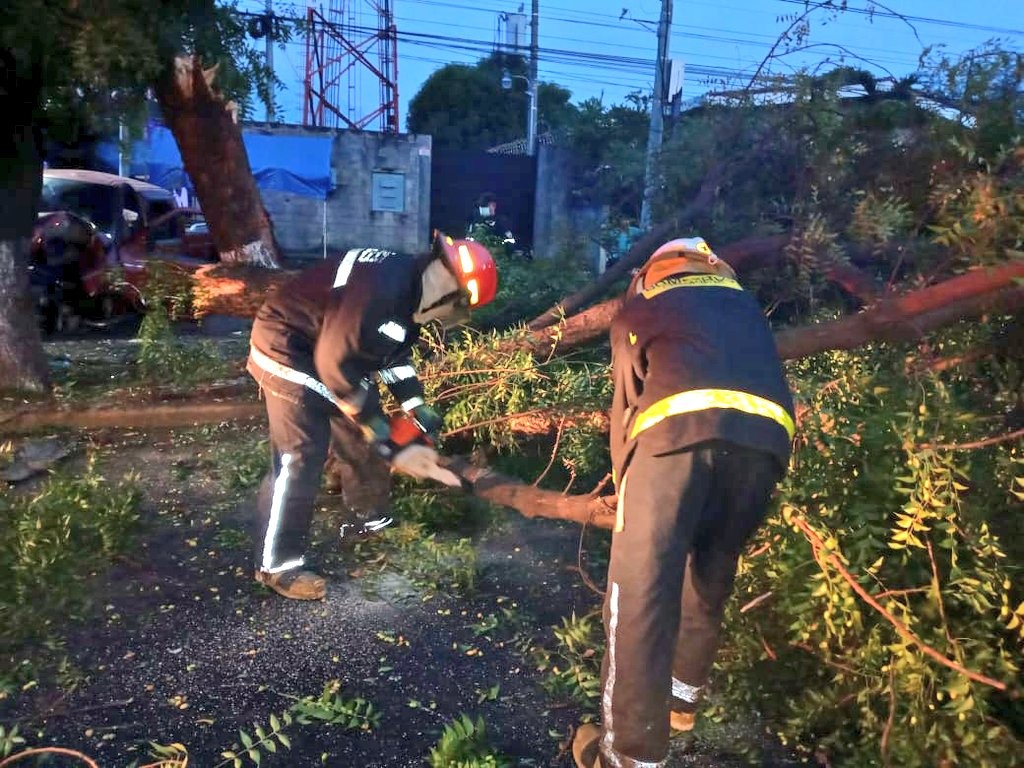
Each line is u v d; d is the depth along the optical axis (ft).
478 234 21.66
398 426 11.21
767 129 15.29
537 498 10.88
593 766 8.00
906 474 8.79
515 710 9.25
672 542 7.25
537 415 13.04
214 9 19.34
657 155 17.98
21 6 14.97
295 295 11.09
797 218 13.76
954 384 11.43
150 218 39.06
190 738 8.58
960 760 7.79
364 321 10.30
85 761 8.07
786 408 7.46
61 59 16.20
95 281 30.73
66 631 10.50
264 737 8.49
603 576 12.31
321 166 70.85
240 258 20.43
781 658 9.30
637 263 16.71
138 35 16.11
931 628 8.25
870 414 9.25
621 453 7.79
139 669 9.77
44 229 30.30
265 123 72.69
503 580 12.21
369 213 76.89
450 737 8.19
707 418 7.13
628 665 7.27
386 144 75.87
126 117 20.04
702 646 8.31
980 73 12.73
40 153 18.98
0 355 18.56
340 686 9.55
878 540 8.77
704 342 7.43
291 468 11.17
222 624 10.80
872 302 11.92
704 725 9.00
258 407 16.44
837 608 8.29
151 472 15.85
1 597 10.66
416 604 11.47
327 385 10.56
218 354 23.53
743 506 7.54
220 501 14.64
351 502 13.05
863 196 13.94
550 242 20.59
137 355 23.99
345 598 11.58
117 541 12.39
